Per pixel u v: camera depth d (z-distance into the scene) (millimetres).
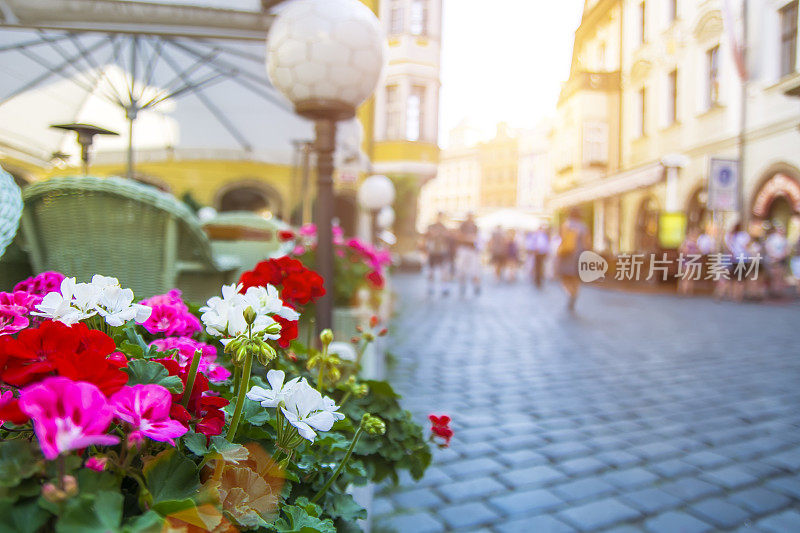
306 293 1490
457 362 5281
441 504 2459
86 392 532
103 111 4223
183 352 1005
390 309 8414
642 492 2619
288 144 5820
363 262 4453
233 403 898
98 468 570
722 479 2771
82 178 2533
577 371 5047
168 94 4301
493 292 13773
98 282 867
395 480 1509
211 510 621
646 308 10164
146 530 521
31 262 2771
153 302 1257
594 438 3328
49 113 3543
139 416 625
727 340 6832
